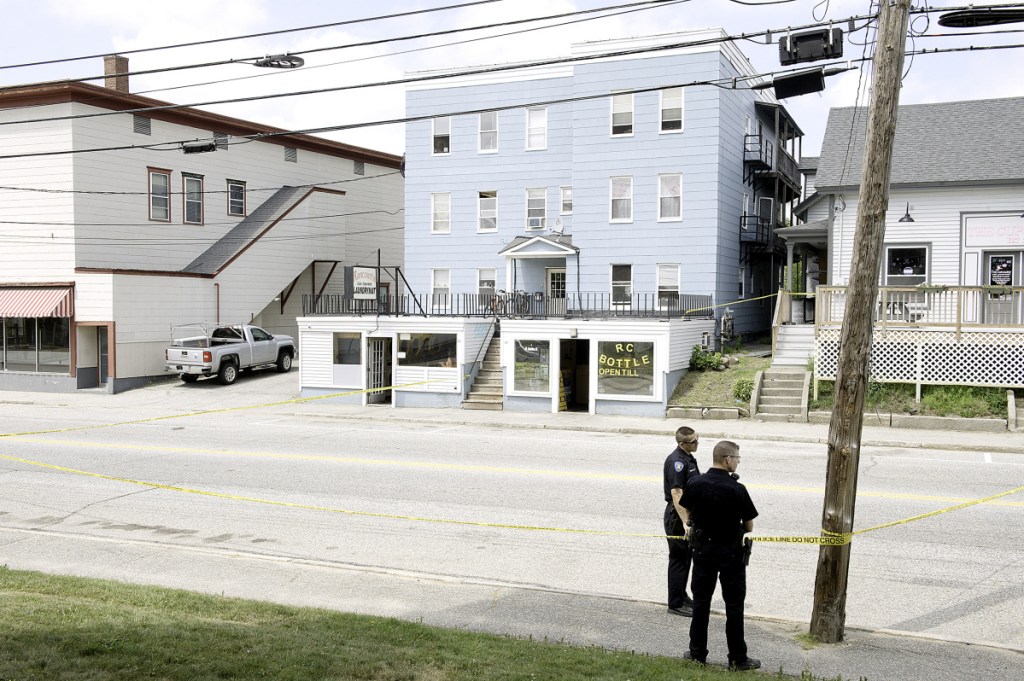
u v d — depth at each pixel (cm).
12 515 1336
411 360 2736
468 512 1338
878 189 802
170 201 3631
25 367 3338
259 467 1716
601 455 1848
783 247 3969
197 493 1472
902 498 1387
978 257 2575
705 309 3036
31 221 3306
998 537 1166
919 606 916
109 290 3123
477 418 2445
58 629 738
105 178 3353
